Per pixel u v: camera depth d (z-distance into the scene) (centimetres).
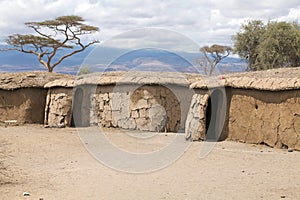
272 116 1359
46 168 1071
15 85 2056
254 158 1170
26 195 800
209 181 909
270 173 983
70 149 1351
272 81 1365
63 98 1952
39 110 2064
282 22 3412
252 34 3709
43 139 1556
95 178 952
